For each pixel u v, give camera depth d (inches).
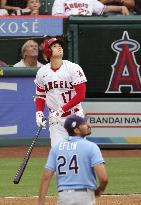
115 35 1499.8
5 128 1485.0
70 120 694.5
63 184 677.3
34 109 1483.8
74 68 975.0
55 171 690.8
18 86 1476.4
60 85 982.4
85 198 673.0
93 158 672.4
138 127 1489.9
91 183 676.1
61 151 682.8
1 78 1469.0
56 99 989.2
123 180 1162.6
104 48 1501.0
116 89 1501.0
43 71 988.6
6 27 1499.8
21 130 1486.2
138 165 1312.7
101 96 1498.5
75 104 971.3
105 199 999.0
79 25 1491.1
